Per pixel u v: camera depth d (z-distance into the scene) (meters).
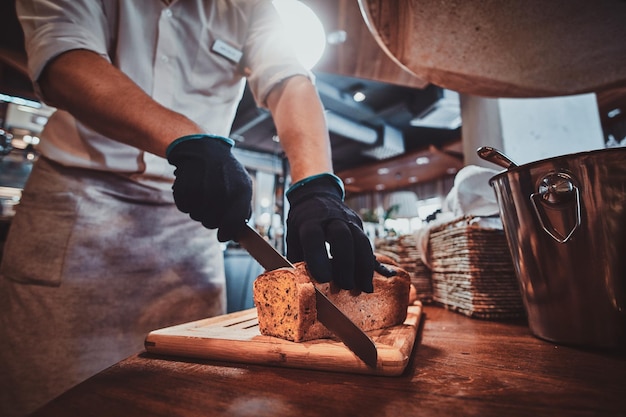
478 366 0.44
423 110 4.20
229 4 1.01
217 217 0.54
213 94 1.06
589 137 1.38
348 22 1.64
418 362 0.47
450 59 0.75
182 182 0.52
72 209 0.87
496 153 0.54
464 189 0.90
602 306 0.47
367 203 9.84
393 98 4.97
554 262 0.51
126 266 0.93
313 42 1.31
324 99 4.78
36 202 0.89
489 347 0.53
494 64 0.77
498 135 1.29
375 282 0.62
